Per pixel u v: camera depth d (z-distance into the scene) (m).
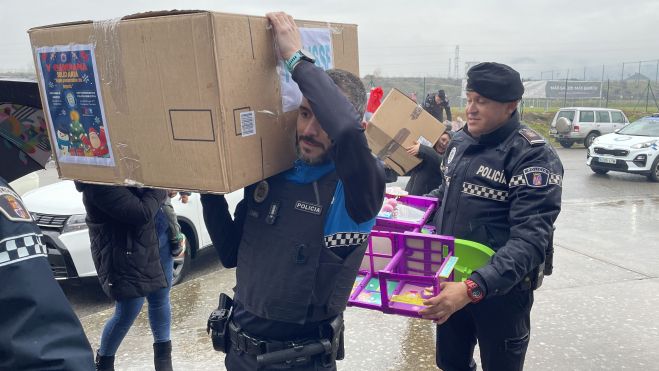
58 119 1.56
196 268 5.48
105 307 4.44
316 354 1.66
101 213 2.53
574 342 3.58
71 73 1.49
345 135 1.43
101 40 1.41
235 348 1.75
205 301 4.29
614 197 9.54
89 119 1.50
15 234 1.10
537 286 2.21
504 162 2.14
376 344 3.56
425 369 3.25
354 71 1.98
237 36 1.35
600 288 4.55
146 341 3.57
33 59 1.55
